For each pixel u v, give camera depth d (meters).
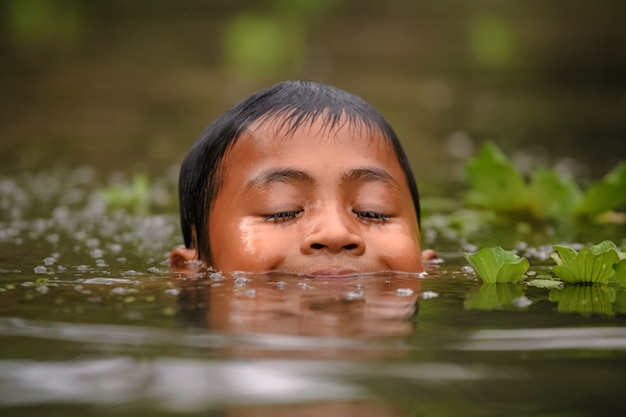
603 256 3.71
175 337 2.76
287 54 15.93
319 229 3.80
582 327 2.94
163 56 15.35
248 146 4.00
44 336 2.77
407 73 14.23
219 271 3.98
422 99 11.98
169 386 2.33
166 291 3.49
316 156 3.92
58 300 3.31
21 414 2.15
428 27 20.19
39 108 10.94
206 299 3.33
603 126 10.03
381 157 4.03
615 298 3.45
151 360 2.53
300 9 22.64
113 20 20.14
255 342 2.71
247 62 14.80
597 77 14.08
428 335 2.82
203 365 2.49
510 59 15.90
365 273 3.83
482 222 5.96
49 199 6.55
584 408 2.22
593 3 23.67
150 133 9.57
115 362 2.51
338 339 2.75
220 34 18.36
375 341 2.74
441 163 8.27
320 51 16.48
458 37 18.70
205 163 4.20
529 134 9.63
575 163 7.97
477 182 6.25
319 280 3.70
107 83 12.73
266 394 2.28
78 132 9.60
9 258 4.41
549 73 14.50
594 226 5.77
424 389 2.33
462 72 14.50
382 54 16.30
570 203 6.12
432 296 3.45
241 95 11.71
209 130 4.32
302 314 3.09
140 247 4.84
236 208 3.96
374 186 3.96
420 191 7.03
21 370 2.45
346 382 2.37
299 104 4.09
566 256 3.79
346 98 4.21
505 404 2.24
